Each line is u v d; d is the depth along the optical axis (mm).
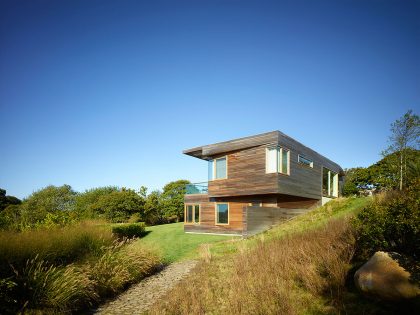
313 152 22797
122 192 37312
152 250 11180
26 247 6957
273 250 9180
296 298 5812
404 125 16484
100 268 8000
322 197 24016
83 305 6773
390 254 5219
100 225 11445
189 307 6203
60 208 36938
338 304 5141
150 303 6992
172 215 42750
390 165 17125
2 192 38125
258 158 18156
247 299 6180
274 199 18188
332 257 6812
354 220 7074
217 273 8836
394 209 6000
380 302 4797
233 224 19953
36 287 6016
